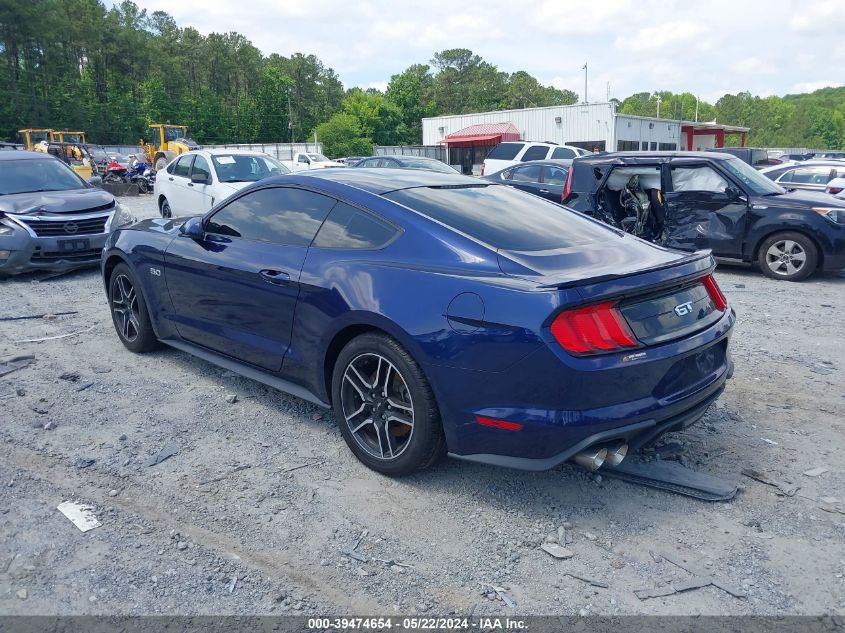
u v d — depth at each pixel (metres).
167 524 3.03
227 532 2.98
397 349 3.24
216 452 3.75
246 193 4.38
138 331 5.26
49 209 8.45
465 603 2.55
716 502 3.27
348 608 2.51
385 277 3.34
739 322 6.74
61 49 89.31
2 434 3.91
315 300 3.61
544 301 2.82
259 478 3.47
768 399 4.62
